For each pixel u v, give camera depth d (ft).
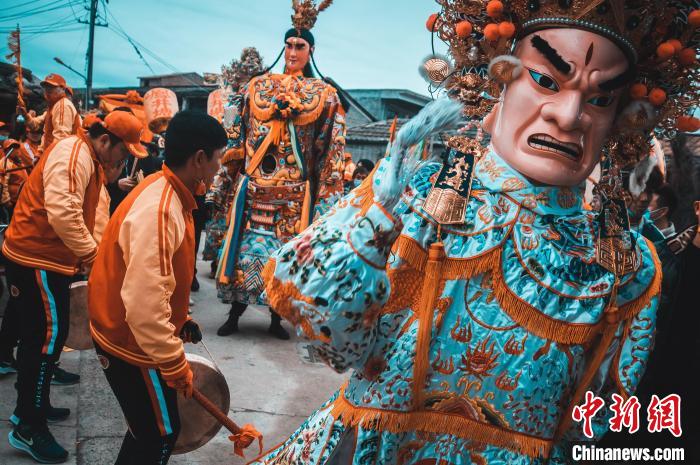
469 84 6.00
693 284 8.09
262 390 13.14
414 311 5.49
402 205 5.47
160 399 7.03
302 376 14.20
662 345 8.30
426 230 5.41
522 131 5.58
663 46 5.63
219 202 18.02
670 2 5.50
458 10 5.90
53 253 9.32
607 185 6.05
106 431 10.42
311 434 5.76
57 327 9.35
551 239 5.51
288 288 5.06
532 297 5.37
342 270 4.90
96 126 9.61
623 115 6.11
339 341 5.05
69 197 8.98
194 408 8.05
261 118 16.25
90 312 7.11
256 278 16.26
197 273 24.66
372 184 5.08
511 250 5.43
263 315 19.25
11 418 9.36
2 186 17.65
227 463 10.07
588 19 5.40
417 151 4.93
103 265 6.98
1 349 11.86
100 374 12.79
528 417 5.46
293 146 16.26
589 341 5.51
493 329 5.42
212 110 23.61
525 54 5.67
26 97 34.91
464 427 5.49
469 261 5.37
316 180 17.07
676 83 6.03
